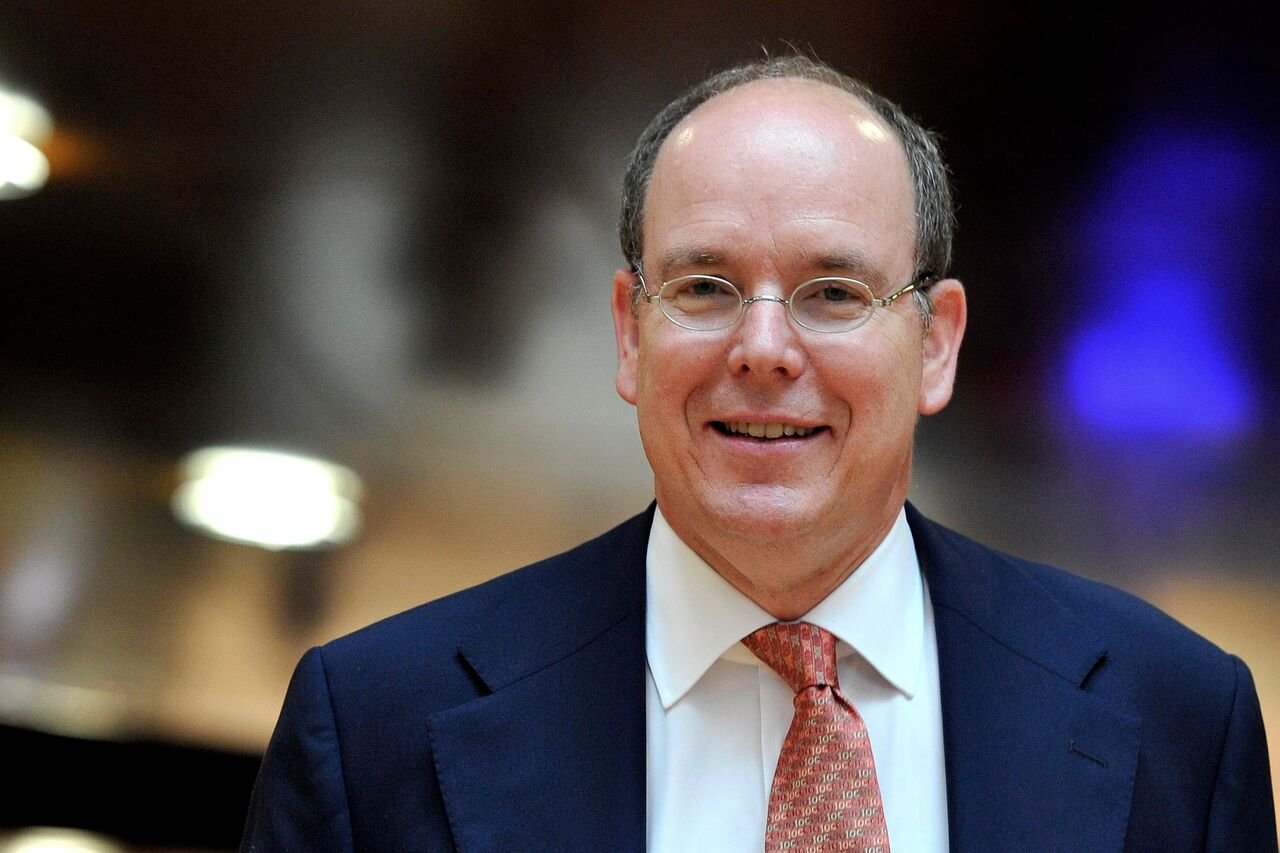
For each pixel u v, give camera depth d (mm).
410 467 12906
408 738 7145
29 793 13102
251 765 13070
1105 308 12117
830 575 7281
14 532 13141
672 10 11734
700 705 7332
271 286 12828
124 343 12945
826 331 6941
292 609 13047
